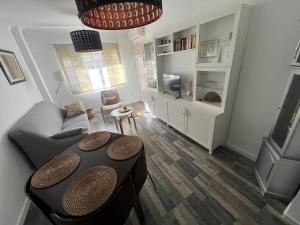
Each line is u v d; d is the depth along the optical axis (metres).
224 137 2.29
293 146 1.23
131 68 4.80
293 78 1.24
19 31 2.95
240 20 1.55
